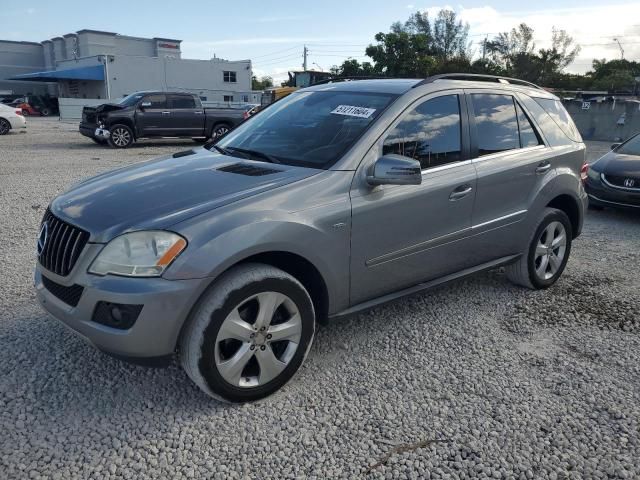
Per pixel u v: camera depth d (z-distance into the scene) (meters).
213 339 2.80
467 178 3.93
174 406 3.00
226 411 2.97
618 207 8.01
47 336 3.71
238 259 2.80
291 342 3.14
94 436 2.74
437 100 3.91
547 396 3.21
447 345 3.81
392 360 3.58
